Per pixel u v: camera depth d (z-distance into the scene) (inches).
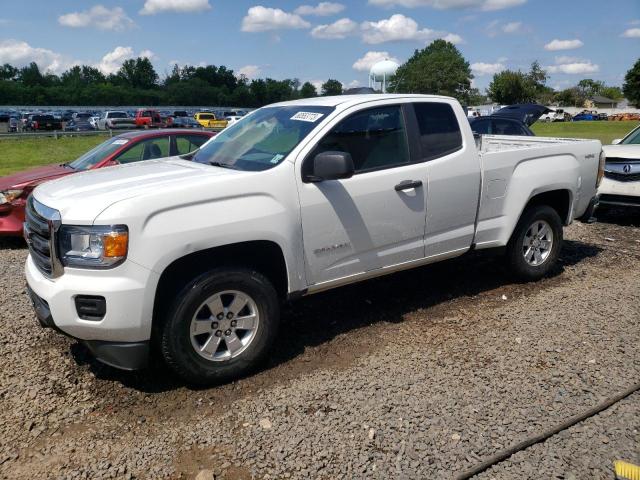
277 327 156.1
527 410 134.3
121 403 140.3
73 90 4490.7
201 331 143.6
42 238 140.7
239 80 5359.3
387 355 164.2
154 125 1784.0
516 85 3297.2
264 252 156.9
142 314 133.5
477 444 121.8
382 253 176.4
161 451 121.0
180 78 5241.1
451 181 187.0
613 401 138.3
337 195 162.1
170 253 134.8
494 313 196.1
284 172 154.3
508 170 204.5
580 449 120.8
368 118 173.6
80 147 959.6
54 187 155.6
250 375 154.0
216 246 141.6
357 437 124.3
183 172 159.3
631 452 120.0
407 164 179.2
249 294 148.9
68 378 152.2
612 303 204.7
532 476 112.8
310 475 112.7
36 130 1630.2
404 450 119.7
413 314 195.9
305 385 147.5
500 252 212.4
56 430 129.1
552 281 232.1
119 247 130.0
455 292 217.8
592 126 1961.1
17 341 173.5
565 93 4483.3
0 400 141.1
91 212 131.6
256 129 184.7
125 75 5241.1
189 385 148.9
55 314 134.3
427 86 3506.4
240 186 146.4
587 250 282.8
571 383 146.9
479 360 160.1
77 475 113.7
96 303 131.2
